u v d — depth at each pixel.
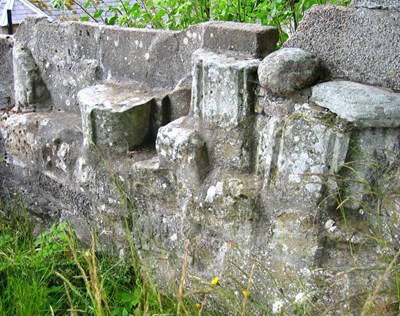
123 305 2.53
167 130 2.47
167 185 2.55
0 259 2.87
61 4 4.08
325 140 2.02
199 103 2.41
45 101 3.36
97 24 3.03
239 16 3.37
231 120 2.30
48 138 3.07
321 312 2.11
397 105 1.91
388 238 2.00
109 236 2.87
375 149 1.99
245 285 2.33
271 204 2.21
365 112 1.92
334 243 2.12
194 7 3.64
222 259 2.40
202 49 2.51
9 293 2.56
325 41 2.15
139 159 2.66
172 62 2.71
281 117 2.15
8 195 3.51
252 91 2.24
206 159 2.42
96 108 2.65
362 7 2.03
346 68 2.11
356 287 2.05
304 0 3.04
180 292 1.96
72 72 3.15
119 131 2.65
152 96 2.71
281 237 2.20
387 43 1.99
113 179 2.73
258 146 2.27
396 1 1.95
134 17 3.80
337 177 2.04
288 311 2.19
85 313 2.49
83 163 2.87
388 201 1.99
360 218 2.08
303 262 2.15
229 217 2.33
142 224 2.70
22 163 3.32
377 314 1.94
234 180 2.31
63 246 2.80
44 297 2.54
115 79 2.96
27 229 3.21
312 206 2.10
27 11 6.80
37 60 3.34
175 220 2.56
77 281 2.73
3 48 3.52
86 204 2.96
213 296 2.42
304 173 2.07
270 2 3.21
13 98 3.55
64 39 3.15
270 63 2.11
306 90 2.11
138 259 2.73
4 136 3.39
